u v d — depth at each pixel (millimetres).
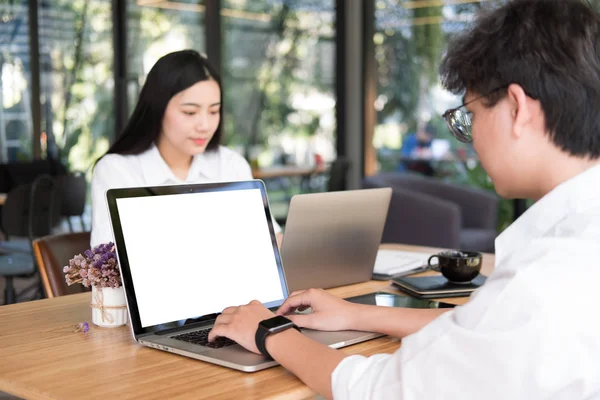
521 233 1006
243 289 1567
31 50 5797
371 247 1983
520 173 1001
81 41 5984
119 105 6078
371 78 6559
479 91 1012
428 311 1423
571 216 936
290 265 1807
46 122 5879
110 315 1519
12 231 4301
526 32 963
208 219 1555
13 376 1205
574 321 874
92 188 2285
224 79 6098
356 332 1422
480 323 927
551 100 947
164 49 6035
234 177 2539
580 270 885
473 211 5129
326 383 1099
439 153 6066
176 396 1102
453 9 5883
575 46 939
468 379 931
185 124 2268
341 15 6684
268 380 1177
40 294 4484
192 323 1464
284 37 6473
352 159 6719
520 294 897
